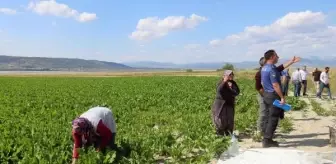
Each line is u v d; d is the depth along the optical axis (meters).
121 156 9.25
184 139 11.44
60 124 14.50
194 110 19.08
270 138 10.78
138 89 34.44
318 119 16.59
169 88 35.12
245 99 22.78
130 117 17.12
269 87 10.73
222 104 11.61
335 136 10.95
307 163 8.23
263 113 12.14
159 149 10.49
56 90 35.56
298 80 27.89
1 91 34.44
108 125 9.01
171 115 17.94
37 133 11.80
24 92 33.06
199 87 35.69
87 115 8.79
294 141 11.89
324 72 26.91
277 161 8.45
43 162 8.71
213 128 13.12
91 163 8.38
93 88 38.00
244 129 13.69
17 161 9.32
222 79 11.70
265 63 11.05
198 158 9.70
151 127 15.14
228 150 9.83
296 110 19.88
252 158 8.87
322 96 29.45
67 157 9.27
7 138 11.39
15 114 17.70
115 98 25.33
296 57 11.03
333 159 8.71
